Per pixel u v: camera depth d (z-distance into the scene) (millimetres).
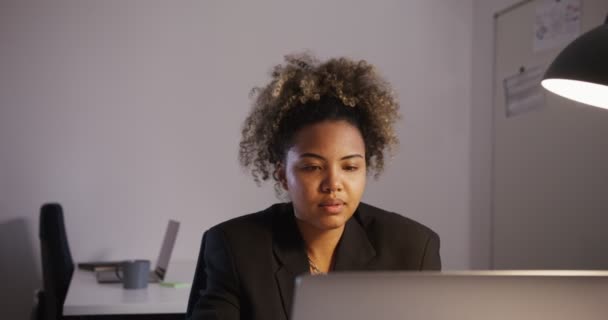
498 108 3434
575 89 1440
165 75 3451
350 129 1015
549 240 2959
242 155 1214
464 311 649
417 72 3707
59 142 3365
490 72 3518
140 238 3428
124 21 3418
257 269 1083
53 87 3359
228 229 1134
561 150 2887
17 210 3334
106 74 3404
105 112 3402
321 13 3605
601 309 657
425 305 647
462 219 3740
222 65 3502
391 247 1131
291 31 3570
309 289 643
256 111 1181
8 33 3320
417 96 3703
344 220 996
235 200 3508
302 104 1056
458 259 3732
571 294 657
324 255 1120
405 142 3688
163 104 3449
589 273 659
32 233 3348
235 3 3518
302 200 992
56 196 3365
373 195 3654
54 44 3359
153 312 2145
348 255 1110
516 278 654
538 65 3070
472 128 3717
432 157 3717
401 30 3693
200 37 3484
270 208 1176
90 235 3389
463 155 3746
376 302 645
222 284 1087
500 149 3408
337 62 1132
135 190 3426
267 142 1154
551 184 2955
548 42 2990
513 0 3289
